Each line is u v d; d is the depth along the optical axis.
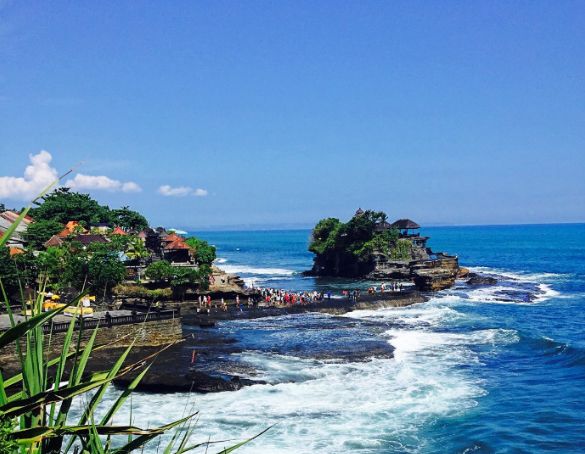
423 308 85.94
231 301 91.06
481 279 119.88
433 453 32.06
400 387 43.72
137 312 59.69
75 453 9.14
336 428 35.38
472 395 41.97
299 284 127.44
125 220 153.50
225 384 42.38
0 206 141.50
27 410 7.65
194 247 111.50
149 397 40.66
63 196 144.88
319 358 51.62
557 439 33.88
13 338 7.42
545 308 87.25
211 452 31.03
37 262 68.50
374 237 136.62
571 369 49.19
